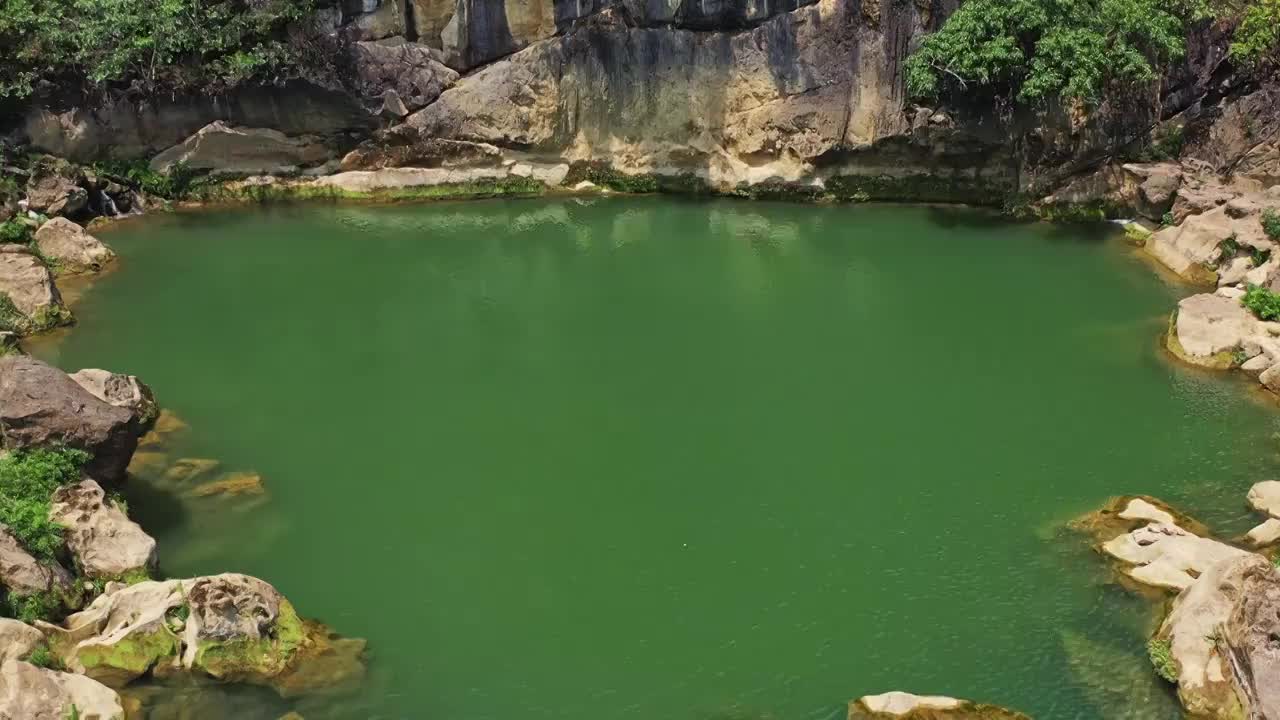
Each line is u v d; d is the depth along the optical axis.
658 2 43.09
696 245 39.09
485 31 43.78
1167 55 38.56
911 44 40.66
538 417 26.72
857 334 31.09
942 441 25.30
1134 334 30.41
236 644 18.00
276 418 26.67
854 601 20.03
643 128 44.56
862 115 41.81
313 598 20.22
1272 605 16.56
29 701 16.03
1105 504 22.58
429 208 43.62
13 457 20.47
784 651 18.83
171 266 36.94
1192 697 17.16
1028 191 40.19
